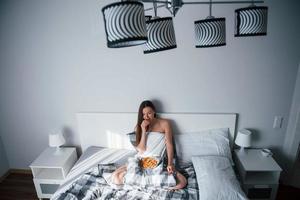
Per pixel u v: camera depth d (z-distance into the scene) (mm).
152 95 2346
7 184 2725
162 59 2191
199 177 1861
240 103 2271
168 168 1959
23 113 2625
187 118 2324
